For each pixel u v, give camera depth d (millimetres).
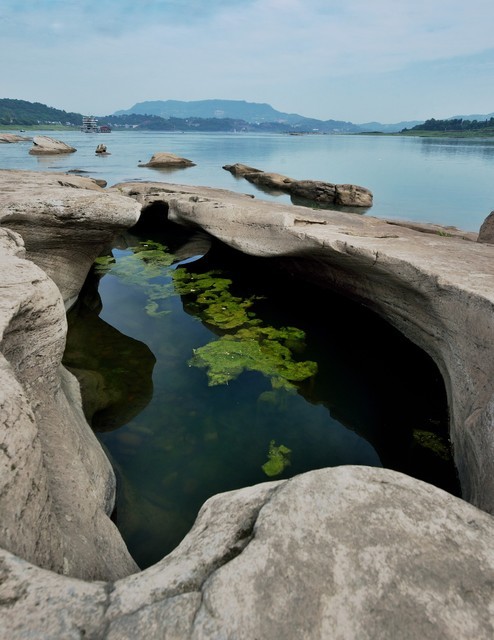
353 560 1971
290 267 9789
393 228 9406
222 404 5762
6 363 2877
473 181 30578
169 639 1714
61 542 2488
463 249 7027
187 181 28078
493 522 2252
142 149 59406
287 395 6039
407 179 31906
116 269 10945
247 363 6664
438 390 6188
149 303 8938
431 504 2307
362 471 2506
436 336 6148
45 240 7238
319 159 50094
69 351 6910
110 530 3189
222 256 11945
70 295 8258
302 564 1954
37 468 2463
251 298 9289
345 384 6367
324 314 8641
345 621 1740
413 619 1751
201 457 4844
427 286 5699
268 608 1789
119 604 1897
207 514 2527
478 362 4566
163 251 12703
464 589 1876
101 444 4859
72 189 8289
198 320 8219
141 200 13336
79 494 3156
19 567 1937
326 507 2242
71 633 1732
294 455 4953
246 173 32500
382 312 7867
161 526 3945
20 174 13438
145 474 4566
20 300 3471
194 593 1915
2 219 6570
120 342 7305
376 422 5641
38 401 3635
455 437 4773
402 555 2002
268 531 2125
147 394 5910
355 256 6844
